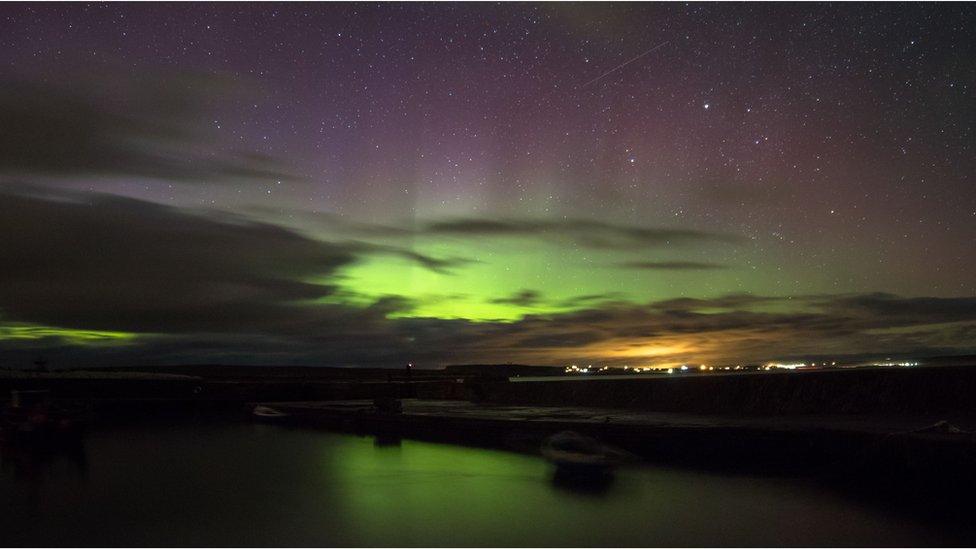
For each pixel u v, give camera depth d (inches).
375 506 515.2
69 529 449.7
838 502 507.8
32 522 470.3
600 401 1221.1
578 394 1274.6
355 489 585.6
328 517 479.5
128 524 462.6
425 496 553.3
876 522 447.8
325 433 1057.5
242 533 436.5
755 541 409.4
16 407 982.4
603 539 417.4
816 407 901.2
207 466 723.4
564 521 462.0
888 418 761.0
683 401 1077.1
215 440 974.4
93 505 526.0
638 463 695.1
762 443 649.0
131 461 765.3
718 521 456.8
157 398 1541.6
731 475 625.6
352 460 758.5
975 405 787.4
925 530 427.2
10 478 657.0
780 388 950.4
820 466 607.5
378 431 1082.1
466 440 932.0
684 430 705.0
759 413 945.5
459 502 528.1
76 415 1061.1
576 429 797.9
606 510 493.7
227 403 1569.9
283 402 1617.9
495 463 727.7
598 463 623.2
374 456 789.9
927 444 517.7
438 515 483.8
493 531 437.7
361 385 1775.3
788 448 631.8
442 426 986.1
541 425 838.5
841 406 878.4
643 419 893.2
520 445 842.2
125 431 1113.4
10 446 911.0
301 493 569.3
